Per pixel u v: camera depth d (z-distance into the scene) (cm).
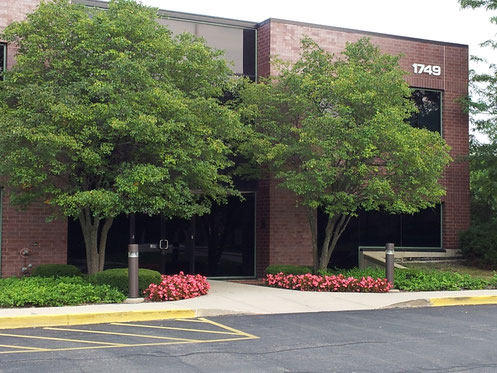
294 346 917
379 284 1545
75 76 1401
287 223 1956
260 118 1723
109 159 1461
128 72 1337
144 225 1848
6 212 1655
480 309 1337
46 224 1702
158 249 1859
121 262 1806
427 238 2180
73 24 1431
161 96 1335
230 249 1953
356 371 771
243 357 841
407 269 1811
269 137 1659
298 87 1666
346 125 1602
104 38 1399
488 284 1683
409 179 1627
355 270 1817
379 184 1544
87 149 1321
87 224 1527
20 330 1042
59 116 1281
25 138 1309
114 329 1054
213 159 1501
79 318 1108
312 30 2016
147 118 1285
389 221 2138
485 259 2012
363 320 1166
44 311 1138
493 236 2023
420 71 2164
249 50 2002
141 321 1141
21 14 1688
